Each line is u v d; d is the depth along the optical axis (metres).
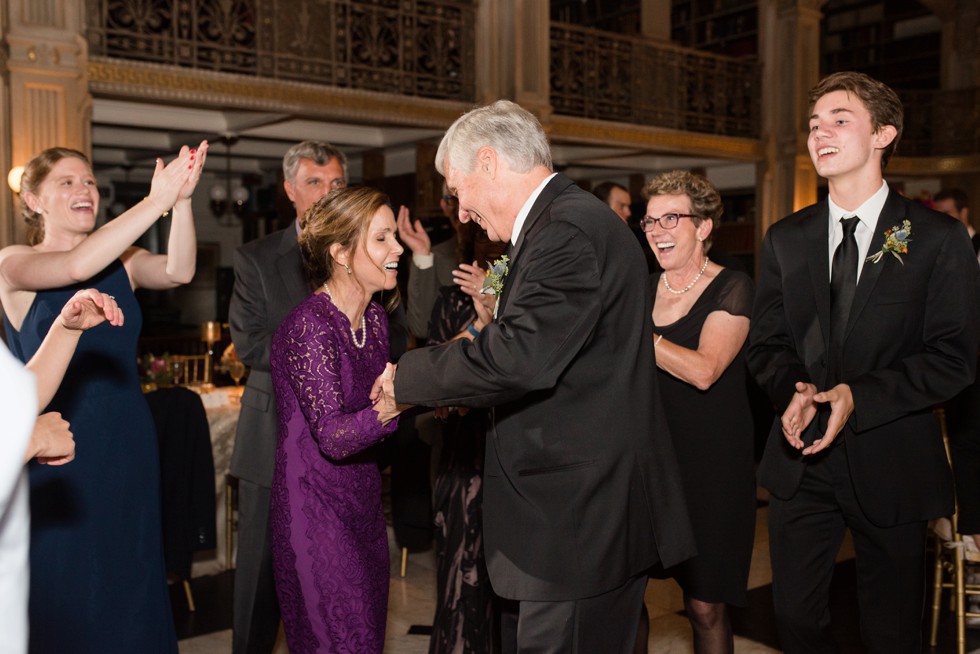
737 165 13.17
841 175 2.24
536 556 1.85
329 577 2.18
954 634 3.55
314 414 2.10
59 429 1.37
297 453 2.20
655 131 11.05
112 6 7.38
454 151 1.92
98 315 1.66
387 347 2.39
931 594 3.91
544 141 1.93
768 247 2.45
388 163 11.48
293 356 2.15
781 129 12.34
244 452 2.86
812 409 2.19
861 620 2.38
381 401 1.97
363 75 9.01
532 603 1.88
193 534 3.88
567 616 1.85
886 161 2.28
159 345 12.23
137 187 13.85
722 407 2.52
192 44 7.77
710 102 12.10
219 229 15.54
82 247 2.29
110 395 2.47
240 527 2.86
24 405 0.80
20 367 0.82
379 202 2.22
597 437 1.83
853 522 2.30
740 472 2.53
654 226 2.60
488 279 1.99
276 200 14.40
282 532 2.21
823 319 2.30
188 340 12.59
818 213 2.38
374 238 2.20
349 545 2.20
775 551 2.43
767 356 2.43
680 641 3.46
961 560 3.28
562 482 1.84
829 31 15.29
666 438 1.96
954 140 13.74
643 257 1.91
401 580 4.25
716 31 13.50
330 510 2.19
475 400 1.77
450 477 2.82
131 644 2.42
